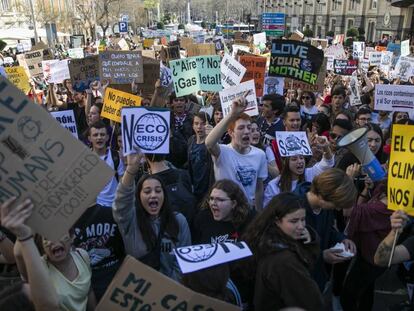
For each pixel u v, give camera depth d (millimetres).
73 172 2449
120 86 8477
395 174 3197
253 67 8000
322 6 53906
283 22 31312
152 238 3434
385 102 6965
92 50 21359
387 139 6742
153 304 2490
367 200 4664
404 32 37375
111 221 3484
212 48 13062
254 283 3092
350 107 9281
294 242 2762
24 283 2492
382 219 3703
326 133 6703
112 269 3527
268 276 2648
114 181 4867
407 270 3990
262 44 19312
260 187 4773
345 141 3971
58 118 6074
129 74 8023
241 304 3012
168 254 3545
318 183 3248
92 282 3455
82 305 3025
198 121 5527
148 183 3449
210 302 2477
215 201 3541
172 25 70938
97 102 7676
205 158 5340
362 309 4184
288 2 66250
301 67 7875
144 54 14062
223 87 7141
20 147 2395
